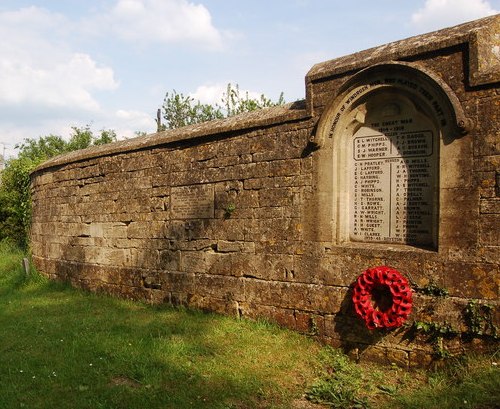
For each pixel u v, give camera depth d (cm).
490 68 509
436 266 535
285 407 464
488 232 503
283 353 596
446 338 527
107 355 596
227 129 739
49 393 489
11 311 867
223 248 752
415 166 574
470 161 514
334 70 617
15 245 1936
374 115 605
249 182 718
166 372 537
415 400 463
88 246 1042
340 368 555
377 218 605
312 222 646
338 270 617
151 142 873
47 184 1212
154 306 861
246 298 720
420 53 545
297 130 662
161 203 864
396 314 542
